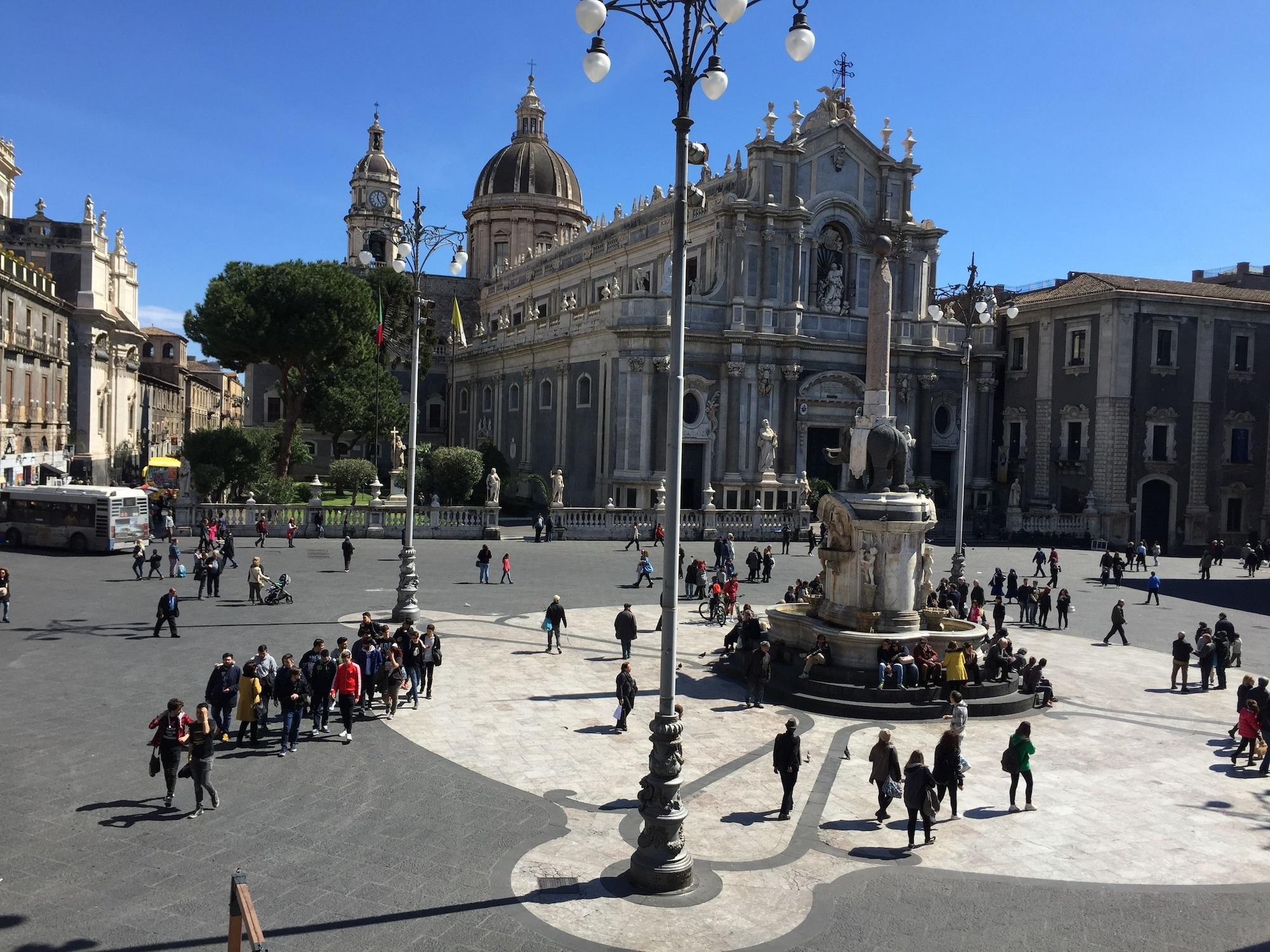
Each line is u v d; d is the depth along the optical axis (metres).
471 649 26.06
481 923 11.74
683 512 53.59
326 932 11.37
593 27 12.32
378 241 93.12
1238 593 42.50
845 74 64.44
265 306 59.94
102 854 13.20
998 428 69.38
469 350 87.25
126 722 18.72
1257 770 18.67
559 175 100.50
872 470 24.98
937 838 15.01
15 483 53.00
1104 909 12.70
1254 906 12.92
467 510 51.34
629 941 11.47
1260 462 63.59
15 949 10.65
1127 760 19.12
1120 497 60.31
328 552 43.62
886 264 24.92
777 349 62.50
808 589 30.94
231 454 55.16
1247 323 62.78
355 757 17.59
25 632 25.92
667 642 12.82
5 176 66.62
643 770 17.41
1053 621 34.75
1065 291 63.97
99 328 66.62
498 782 16.58
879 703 21.84
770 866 13.76
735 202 60.81
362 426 70.94
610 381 62.16
